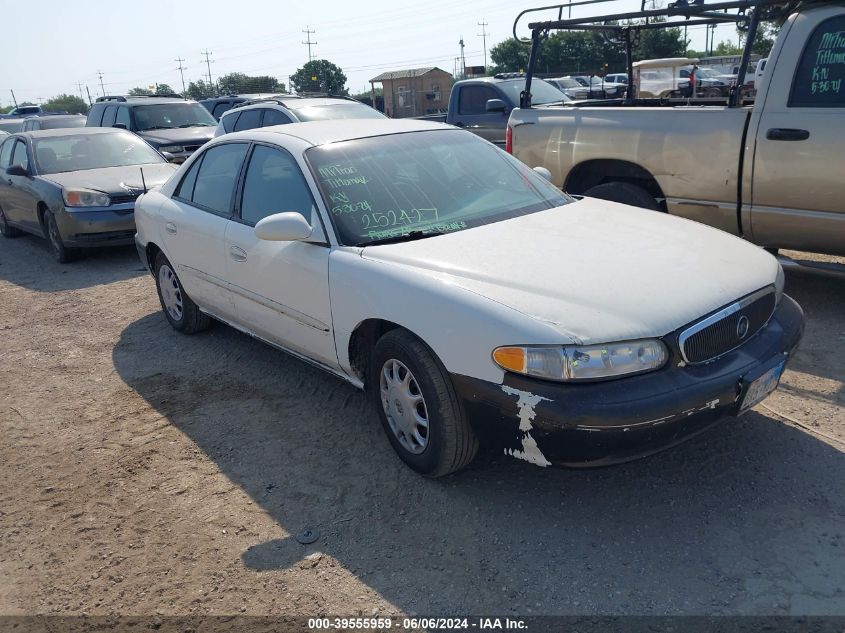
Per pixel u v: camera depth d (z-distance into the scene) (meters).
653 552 2.86
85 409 4.59
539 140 6.36
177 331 5.84
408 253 3.45
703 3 5.39
